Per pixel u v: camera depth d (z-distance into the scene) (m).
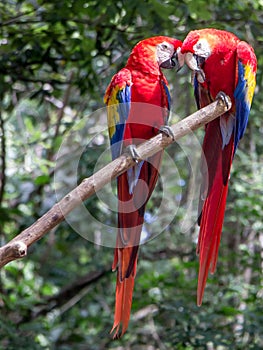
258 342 10.52
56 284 12.84
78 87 10.17
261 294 11.15
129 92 6.54
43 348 9.98
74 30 10.06
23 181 12.27
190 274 11.72
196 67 6.61
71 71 12.44
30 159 11.00
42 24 10.78
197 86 7.01
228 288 10.34
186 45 6.61
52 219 5.07
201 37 6.62
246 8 10.13
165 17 9.15
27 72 11.07
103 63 11.70
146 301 10.33
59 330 12.27
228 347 9.44
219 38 6.65
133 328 10.78
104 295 12.65
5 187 12.05
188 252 11.71
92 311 12.55
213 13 10.25
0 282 11.53
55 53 11.05
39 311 11.80
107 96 6.79
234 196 10.79
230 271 10.75
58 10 9.71
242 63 6.70
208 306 10.46
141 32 9.78
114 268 6.00
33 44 10.11
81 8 9.53
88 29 10.22
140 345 11.04
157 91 6.56
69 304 12.35
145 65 6.56
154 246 11.62
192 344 9.72
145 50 6.59
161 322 10.88
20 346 9.84
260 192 10.88
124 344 10.84
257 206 10.47
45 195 12.33
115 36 10.19
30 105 13.02
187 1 9.25
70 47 10.66
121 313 5.93
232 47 6.68
